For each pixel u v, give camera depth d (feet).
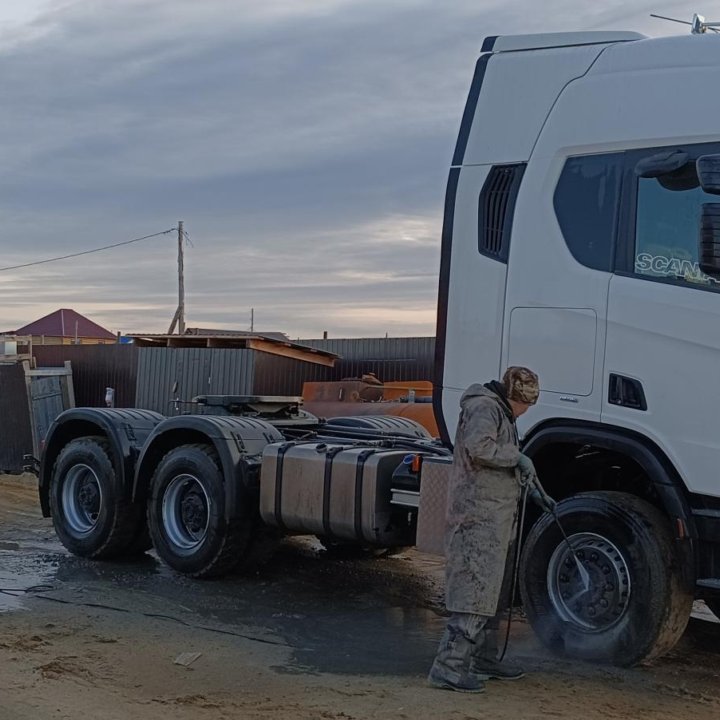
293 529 28.17
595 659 20.81
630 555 20.45
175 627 24.61
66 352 80.07
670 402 20.24
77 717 17.17
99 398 78.13
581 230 21.72
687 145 20.53
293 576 30.81
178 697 18.70
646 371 20.56
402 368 75.36
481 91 23.58
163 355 73.92
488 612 19.11
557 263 21.91
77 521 33.63
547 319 21.97
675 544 20.43
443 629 24.91
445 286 23.72
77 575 30.78
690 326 20.04
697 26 22.82
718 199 20.06
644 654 20.26
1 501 48.03
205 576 29.71
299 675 20.49
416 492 25.54
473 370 23.11
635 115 21.18
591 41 22.45
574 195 21.89
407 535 26.43
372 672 20.79
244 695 18.93
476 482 19.06
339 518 26.76
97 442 33.27
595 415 21.20
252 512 29.27
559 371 21.74
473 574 19.04
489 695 18.93
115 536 32.37
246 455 29.27
